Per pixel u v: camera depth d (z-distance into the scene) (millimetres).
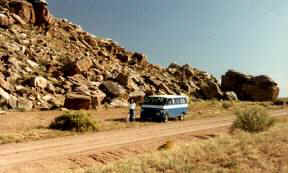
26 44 46094
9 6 54938
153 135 16094
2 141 13133
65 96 30469
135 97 37469
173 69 67875
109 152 11586
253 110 15086
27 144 12914
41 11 59688
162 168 7547
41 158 10367
